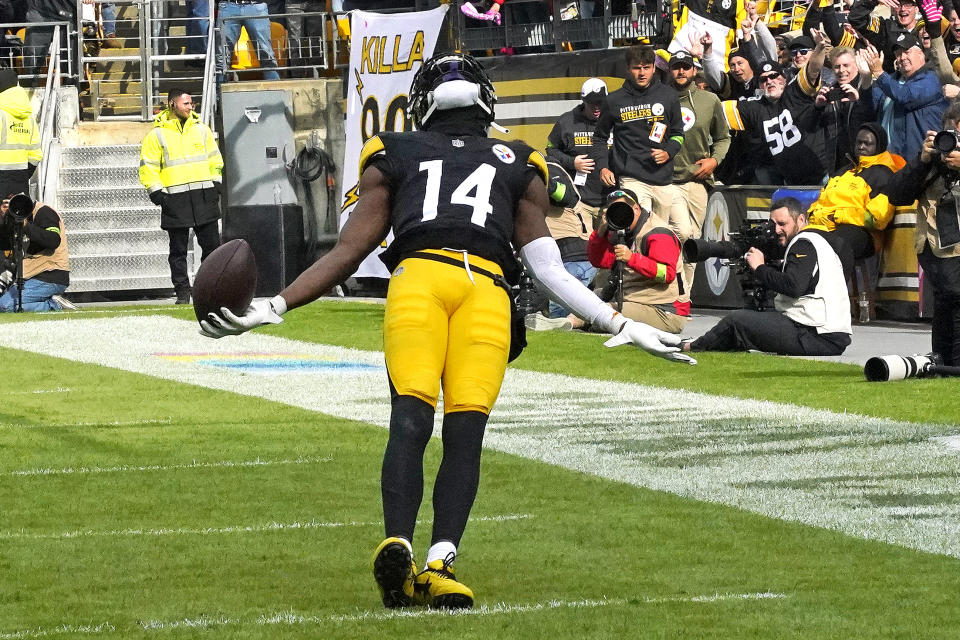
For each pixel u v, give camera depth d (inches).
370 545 621.0
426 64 553.9
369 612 507.8
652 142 1644.9
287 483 766.5
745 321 1309.1
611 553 601.3
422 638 471.2
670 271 1407.5
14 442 906.1
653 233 1413.6
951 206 1096.2
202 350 1445.6
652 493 726.5
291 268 2158.0
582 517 672.4
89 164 2301.9
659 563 583.2
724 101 1744.6
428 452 834.8
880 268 1588.3
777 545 613.0
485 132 555.5
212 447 883.4
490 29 1955.0
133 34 2559.1
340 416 1008.9
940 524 647.1
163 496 732.7
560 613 505.4
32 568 579.2
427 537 633.0
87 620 499.8
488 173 527.8
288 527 657.0
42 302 1903.3
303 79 2265.0
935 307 1139.9
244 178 2230.6
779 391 1091.9
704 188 1700.3
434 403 514.9
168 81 2461.9
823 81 1660.9
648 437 897.5
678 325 1425.9
